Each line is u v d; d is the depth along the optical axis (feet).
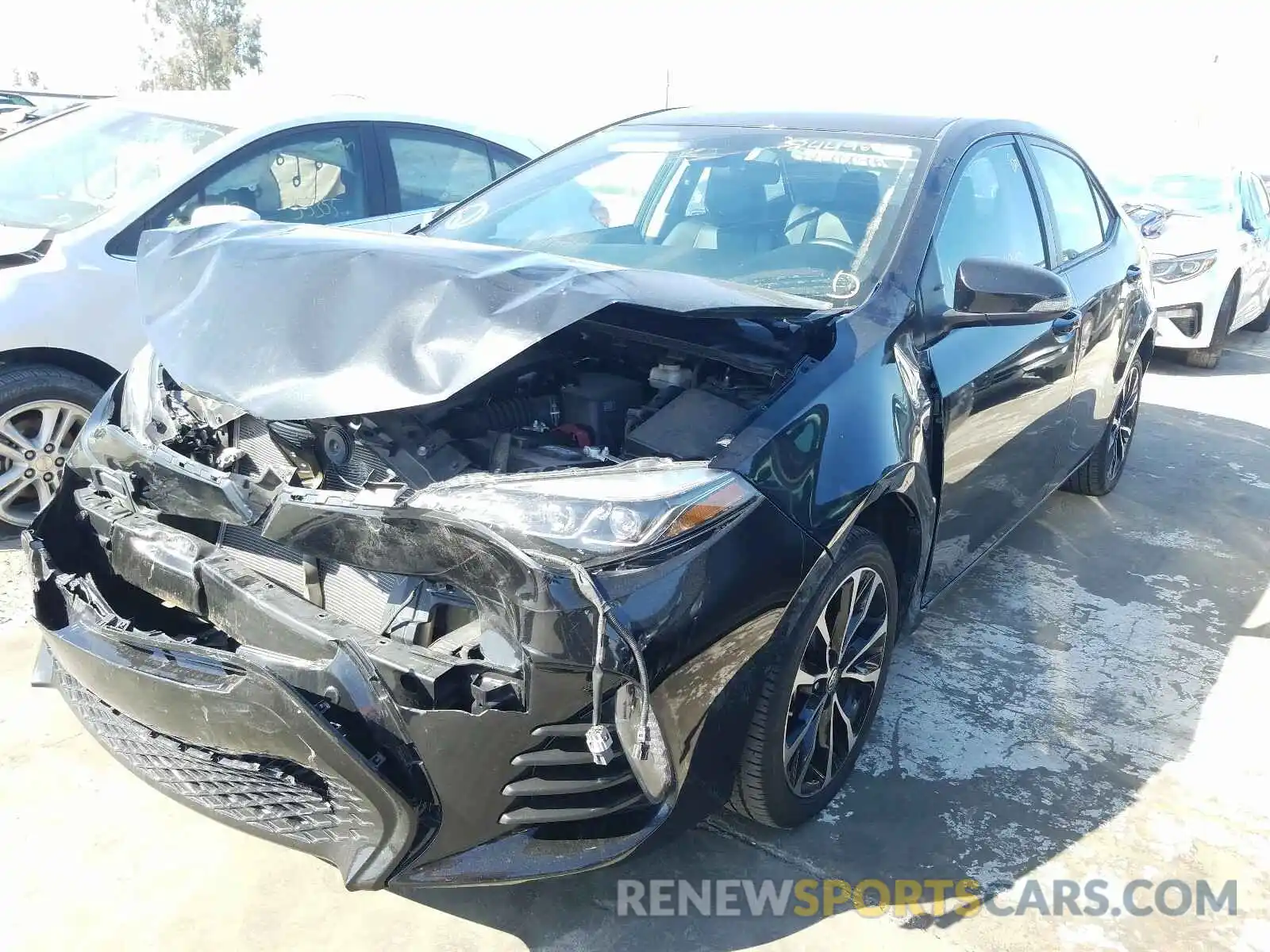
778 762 7.67
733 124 11.57
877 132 10.87
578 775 6.36
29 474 12.52
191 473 7.18
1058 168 13.35
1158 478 18.37
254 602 6.60
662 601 6.22
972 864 8.28
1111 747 9.99
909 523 8.83
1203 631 12.64
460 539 6.14
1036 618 12.66
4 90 42.75
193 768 6.82
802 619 7.38
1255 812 9.13
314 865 7.92
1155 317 16.47
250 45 134.72
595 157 11.74
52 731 9.24
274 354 7.02
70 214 13.74
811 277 9.16
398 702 6.09
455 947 7.18
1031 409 11.34
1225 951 7.55
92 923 7.22
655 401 7.66
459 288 7.02
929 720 10.27
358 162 16.33
